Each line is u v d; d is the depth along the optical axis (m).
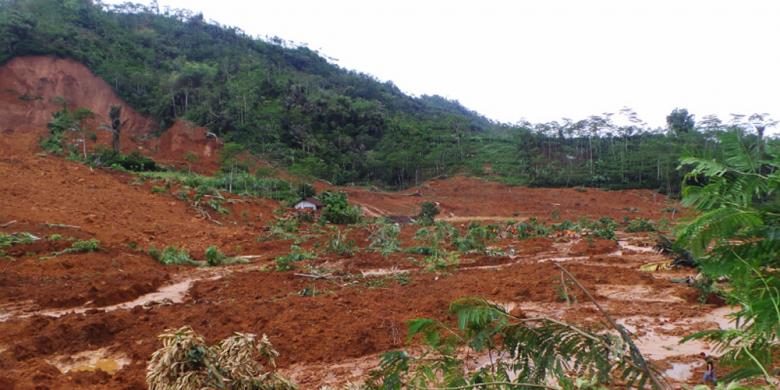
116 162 42.25
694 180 3.56
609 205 48.94
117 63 62.81
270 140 60.34
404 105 103.62
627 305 11.48
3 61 56.25
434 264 18.33
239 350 3.87
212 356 3.76
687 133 60.16
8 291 12.77
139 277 15.11
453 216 44.16
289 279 15.62
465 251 22.42
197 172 49.62
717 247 3.07
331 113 71.81
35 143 45.91
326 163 61.16
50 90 57.16
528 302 11.91
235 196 37.69
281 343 8.81
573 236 28.67
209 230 26.75
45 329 9.52
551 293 12.42
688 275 14.38
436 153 65.12
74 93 58.66
